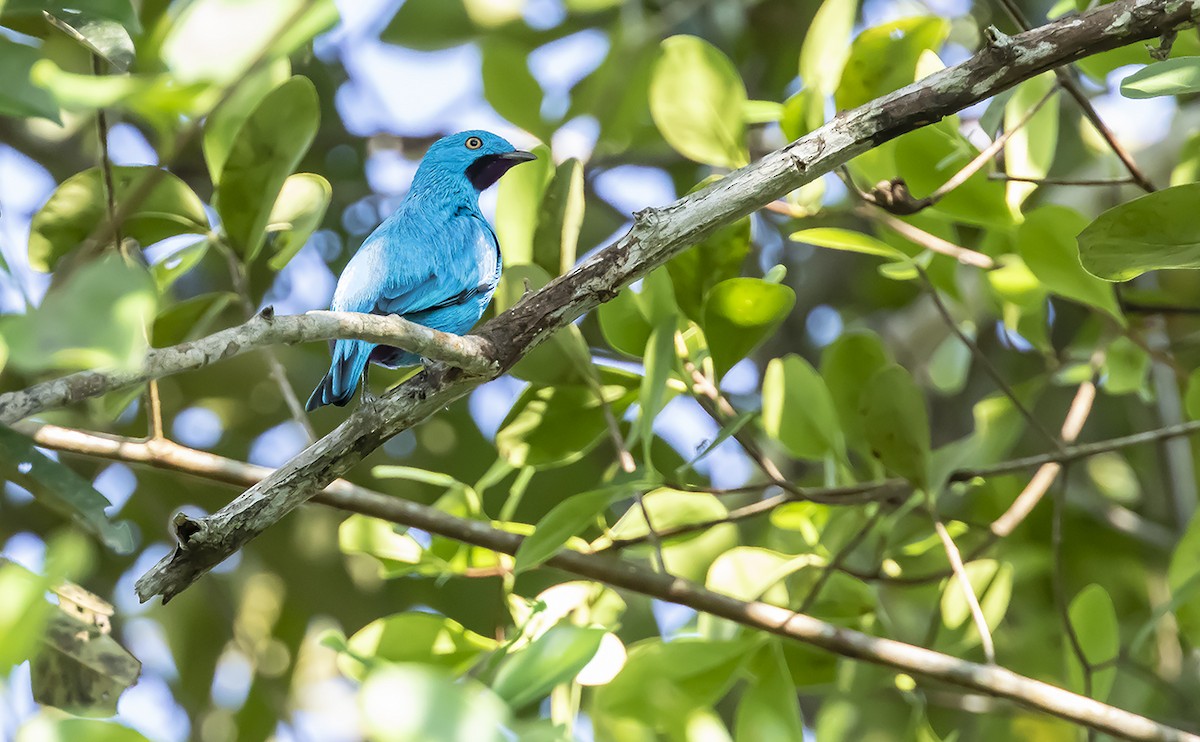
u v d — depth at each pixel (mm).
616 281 8219
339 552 15773
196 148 15070
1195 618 11094
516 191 10352
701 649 9867
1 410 6363
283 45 5031
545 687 6559
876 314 17625
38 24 9570
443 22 15375
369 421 8180
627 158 16609
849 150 8039
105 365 4945
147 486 15250
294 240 10148
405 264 11031
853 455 15070
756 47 17484
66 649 8109
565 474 15461
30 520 14891
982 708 12969
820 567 10891
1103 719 9141
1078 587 14320
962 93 7891
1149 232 7930
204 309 10180
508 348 8156
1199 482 15305
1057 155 16469
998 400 12680
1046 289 12188
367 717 4781
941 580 11875
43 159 15539
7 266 6266
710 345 9867
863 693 12555
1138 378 12227
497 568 10500
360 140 17125
